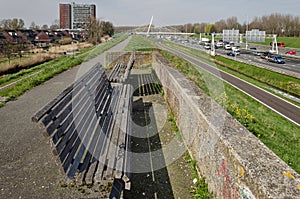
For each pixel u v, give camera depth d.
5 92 9.24
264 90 15.41
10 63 20.08
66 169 3.00
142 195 3.87
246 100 12.04
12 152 4.69
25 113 6.93
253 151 2.93
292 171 2.52
